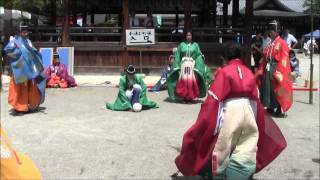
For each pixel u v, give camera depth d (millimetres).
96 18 34594
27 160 3029
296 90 16234
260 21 55312
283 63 11289
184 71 13078
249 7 18438
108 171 7137
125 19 19125
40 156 7848
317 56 41875
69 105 12617
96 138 9086
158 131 9711
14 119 10742
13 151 2904
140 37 18844
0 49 14836
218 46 18938
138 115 11367
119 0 24422
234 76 5852
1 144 2828
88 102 13133
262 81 11531
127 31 18844
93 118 10945
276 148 6211
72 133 9469
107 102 13031
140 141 8898
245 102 5883
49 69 16000
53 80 15953
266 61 11500
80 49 19328
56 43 19375
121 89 12008
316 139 9273
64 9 19250
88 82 17281
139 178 6832
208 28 19031
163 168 7297
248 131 5918
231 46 6027
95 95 14406
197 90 13172
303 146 8734
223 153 5844
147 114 11516
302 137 9422
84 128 9914
